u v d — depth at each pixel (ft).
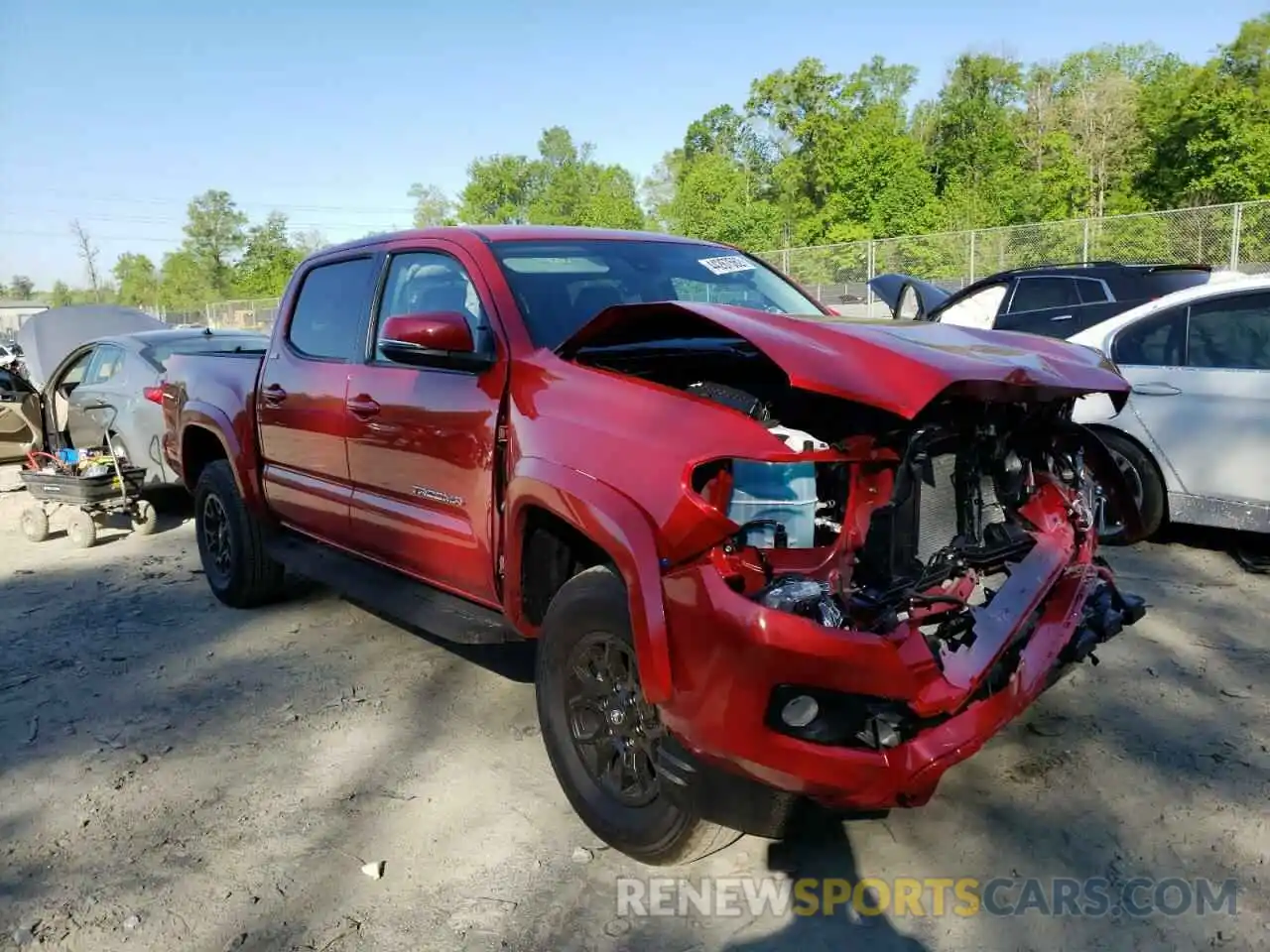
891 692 8.08
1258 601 16.70
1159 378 18.63
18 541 26.37
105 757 12.96
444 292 13.07
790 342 8.82
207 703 14.58
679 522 8.46
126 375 27.81
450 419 11.92
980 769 11.57
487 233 13.29
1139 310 19.45
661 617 8.57
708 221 144.36
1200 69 117.60
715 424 8.75
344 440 14.21
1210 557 19.16
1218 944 8.58
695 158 200.95
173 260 278.87
